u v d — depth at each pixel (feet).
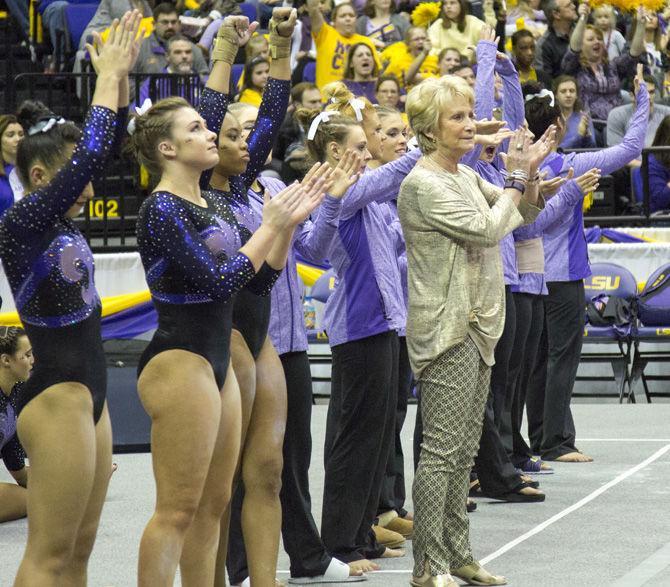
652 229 76.69
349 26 85.76
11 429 44.98
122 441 57.77
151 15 87.45
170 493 27.63
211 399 27.76
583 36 88.53
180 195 28.37
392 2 96.78
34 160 27.45
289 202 28.04
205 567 29.19
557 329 53.36
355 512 36.91
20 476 46.16
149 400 27.84
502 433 47.98
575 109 80.94
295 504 35.47
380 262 36.60
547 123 48.49
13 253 26.18
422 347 33.53
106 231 73.67
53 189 26.03
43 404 26.23
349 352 36.45
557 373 53.36
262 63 76.23
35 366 26.61
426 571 33.65
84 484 26.32
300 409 35.17
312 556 35.73
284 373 34.55
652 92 88.07
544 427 53.57
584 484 48.80
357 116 39.27
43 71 92.68
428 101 33.42
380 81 71.97
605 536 40.65
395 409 37.70
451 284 33.24
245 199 33.22
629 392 69.97
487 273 33.76
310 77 87.30
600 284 70.90
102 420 27.32
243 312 30.89
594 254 75.20
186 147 28.19
